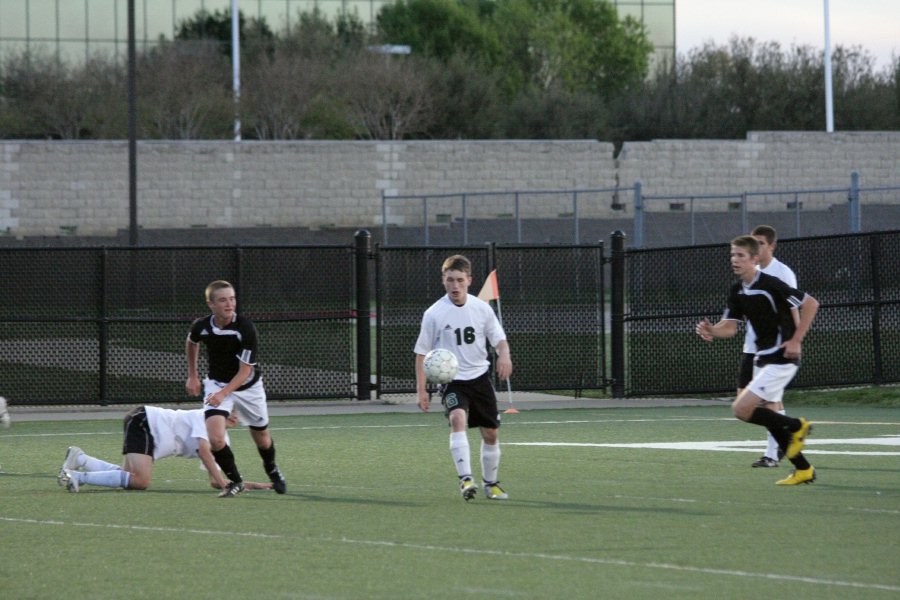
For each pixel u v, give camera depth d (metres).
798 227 112.88
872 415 53.97
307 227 151.62
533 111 196.62
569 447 43.69
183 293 65.56
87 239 146.00
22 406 60.28
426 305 66.62
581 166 153.88
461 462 31.53
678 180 154.50
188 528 28.14
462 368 31.86
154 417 34.66
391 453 43.03
